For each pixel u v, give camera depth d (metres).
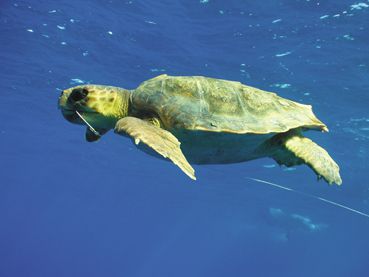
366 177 26.48
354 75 15.05
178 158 3.38
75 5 14.45
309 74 15.53
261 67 15.73
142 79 19.42
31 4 14.78
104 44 16.84
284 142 4.66
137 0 13.62
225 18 13.59
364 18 12.18
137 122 3.76
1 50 19.06
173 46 15.98
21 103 25.94
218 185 36.84
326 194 32.28
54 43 17.55
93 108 4.48
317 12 12.38
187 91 4.39
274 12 12.78
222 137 4.14
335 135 20.62
